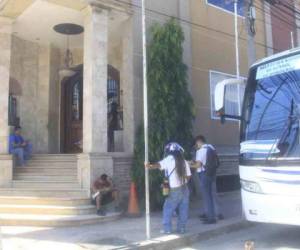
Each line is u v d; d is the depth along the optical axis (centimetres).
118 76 1492
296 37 2066
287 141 780
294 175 752
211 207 1015
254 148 824
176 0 1475
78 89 1595
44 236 891
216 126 1552
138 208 1125
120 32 1378
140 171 1184
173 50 1245
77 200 1091
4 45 1262
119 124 1462
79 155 1156
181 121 1246
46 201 1097
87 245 809
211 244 883
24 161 1324
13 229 966
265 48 1858
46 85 1522
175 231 923
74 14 1272
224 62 1628
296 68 817
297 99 793
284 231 991
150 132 1191
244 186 837
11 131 1423
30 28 1385
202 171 1024
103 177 1092
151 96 1212
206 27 1577
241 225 1034
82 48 1571
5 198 1118
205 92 1533
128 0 1272
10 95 1445
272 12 1922
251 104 873
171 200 900
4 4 1205
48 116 1516
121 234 905
